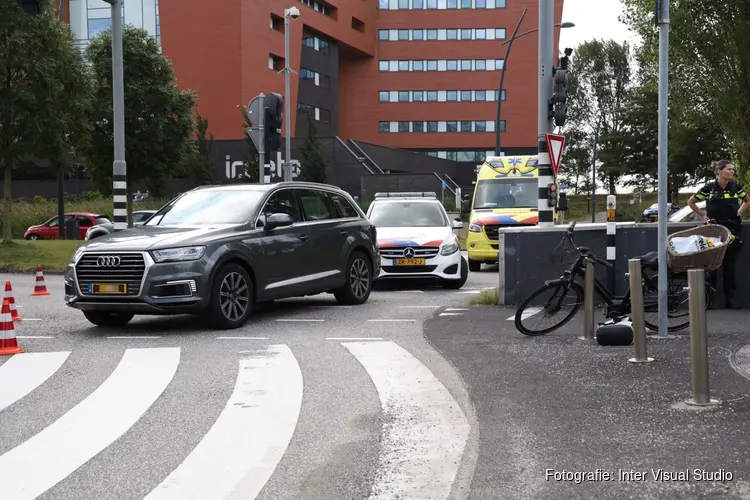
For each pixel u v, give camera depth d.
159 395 6.64
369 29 79.44
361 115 81.06
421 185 58.31
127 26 31.16
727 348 7.89
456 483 4.36
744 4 23.16
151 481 4.59
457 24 80.25
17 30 23.08
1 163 25.31
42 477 4.68
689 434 5.03
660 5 8.29
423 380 6.97
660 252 8.54
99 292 9.77
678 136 65.56
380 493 4.27
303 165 52.66
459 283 15.94
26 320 11.34
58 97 24.16
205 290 9.81
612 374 6.85
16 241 26.72
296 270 11.44
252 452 5.09
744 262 11.01
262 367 7.71
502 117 80.12
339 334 9.68
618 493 4.11
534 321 9.11
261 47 59.31
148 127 30.75
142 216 33.94
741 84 23.91
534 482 4.31
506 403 6.04
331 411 6.05
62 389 6.90
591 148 87.00
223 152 57.16
